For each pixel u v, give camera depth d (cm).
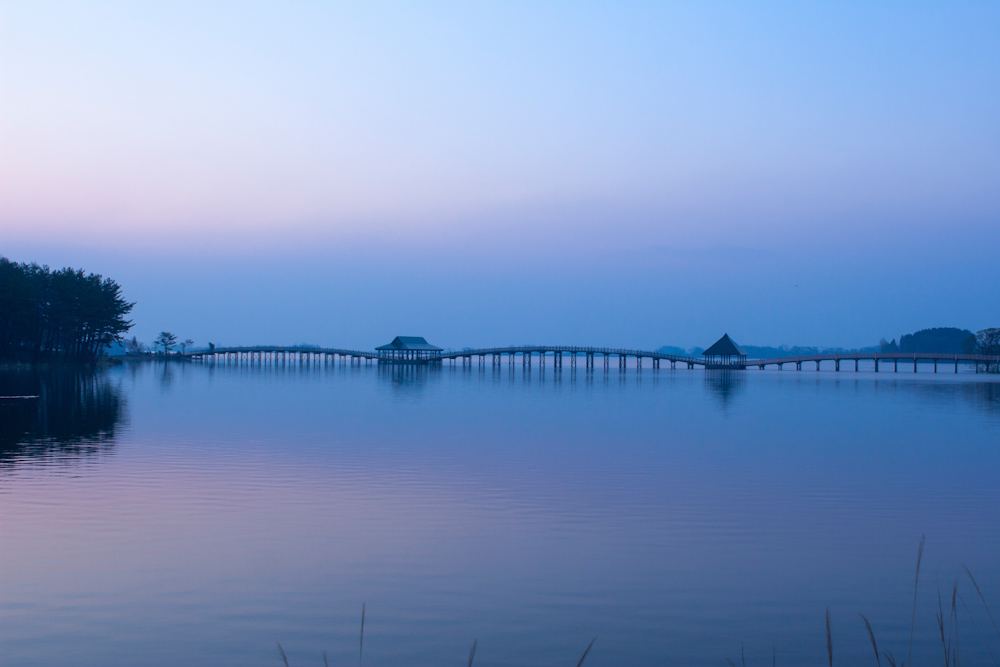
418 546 1867
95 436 3744
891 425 4759
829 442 3850
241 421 4600
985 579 1653
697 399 7294
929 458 3300
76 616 1419
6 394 6319
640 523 2105
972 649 1320
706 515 2202
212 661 1253
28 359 11306
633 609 1486
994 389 9694
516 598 1534
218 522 2062
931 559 1791
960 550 1862
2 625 1378
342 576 1648
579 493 2491
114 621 1400
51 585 1569
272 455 3216
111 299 13262
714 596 1554
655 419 5075
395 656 1284
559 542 1914
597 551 1839
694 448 3584
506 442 3747
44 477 2642
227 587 1572
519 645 1328
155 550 1803
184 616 1426
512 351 17438
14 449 3294
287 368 16738
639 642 1344
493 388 8962
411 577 1647
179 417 4766
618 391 8644
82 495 2364
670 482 2695
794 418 5231
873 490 2573
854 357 17675
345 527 2030
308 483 2609
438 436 3959
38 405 5406
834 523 2116
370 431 4150
